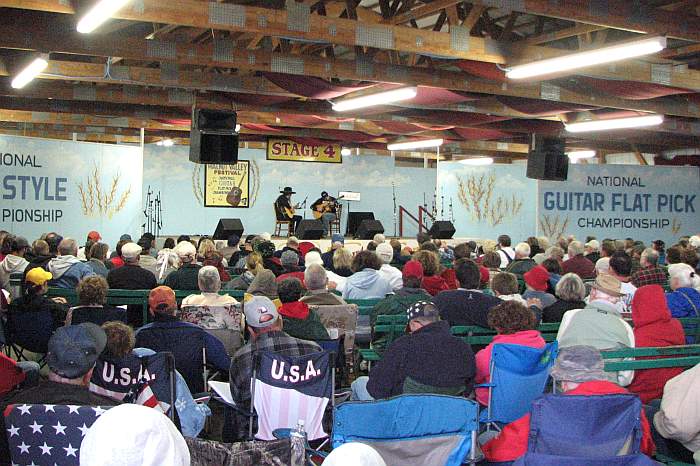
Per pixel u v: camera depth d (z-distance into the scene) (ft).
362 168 80.59
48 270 28.14
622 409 11.05
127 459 5.85
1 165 48.11
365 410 11.23
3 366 13.65
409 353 13.92
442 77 37.76
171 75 38.91
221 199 75.46
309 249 40.55
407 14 33.81
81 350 10.82
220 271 30.09
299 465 9.61
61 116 56.54
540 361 14.78
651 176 61.93
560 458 10.50
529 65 32.01
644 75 36.04
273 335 14.80
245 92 40.86
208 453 9.53
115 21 36.42
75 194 51.47
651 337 17.28
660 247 49.55
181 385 14.03
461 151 82.02
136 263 26.61
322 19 28.89
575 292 21.18
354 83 39.81
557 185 60.95
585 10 27.73
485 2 26.03
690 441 12.61
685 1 33.68
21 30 29.25
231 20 27.07
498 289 21.74
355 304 23.16
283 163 77.61
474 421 11.44
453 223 69.62
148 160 73.20
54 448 9.76
